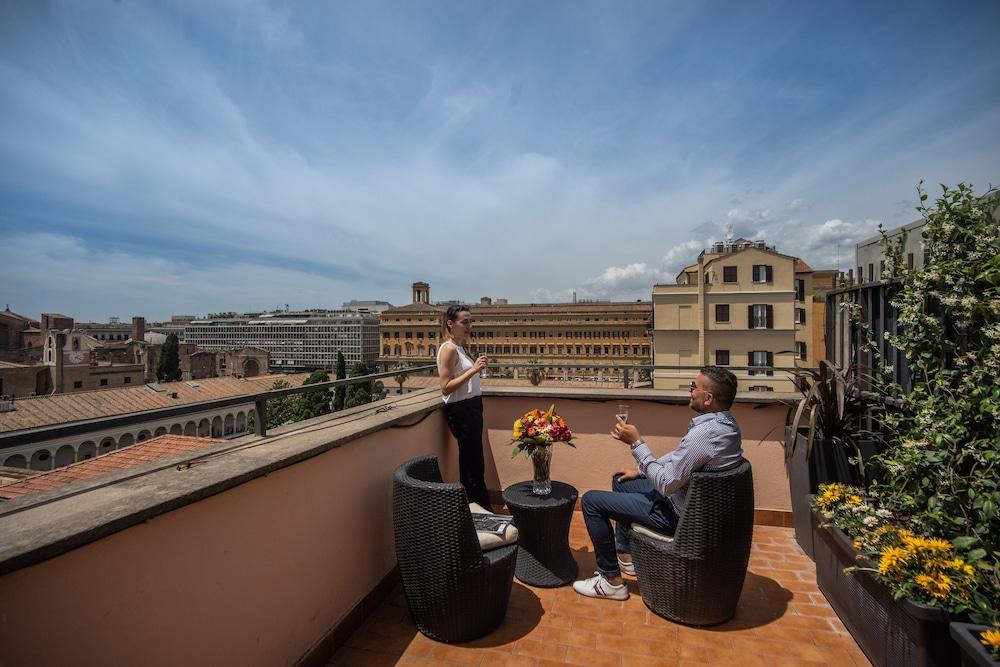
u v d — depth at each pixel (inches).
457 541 90.2
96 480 64.2
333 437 92.7
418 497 92.5
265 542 76.4
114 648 53.5
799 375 141.6
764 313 1285.7
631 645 94.0
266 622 76.6
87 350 2016.5
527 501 117.8
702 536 93.7
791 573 121.5
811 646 92.5
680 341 1333.7
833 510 103.3
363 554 104.7
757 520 153.3
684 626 99.5
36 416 739.4
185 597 62.5
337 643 93.7
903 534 81.5
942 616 68.5
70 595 49.2
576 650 92.7
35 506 55.2
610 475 165.2
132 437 518.3
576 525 156.7
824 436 126.4
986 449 86.0
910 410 108.0
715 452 95.3
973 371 90.7
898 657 76.4
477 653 92.2
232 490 69.8
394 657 91.4
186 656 62.3
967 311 93.0
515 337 2571.4
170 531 60.4
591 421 167.0
